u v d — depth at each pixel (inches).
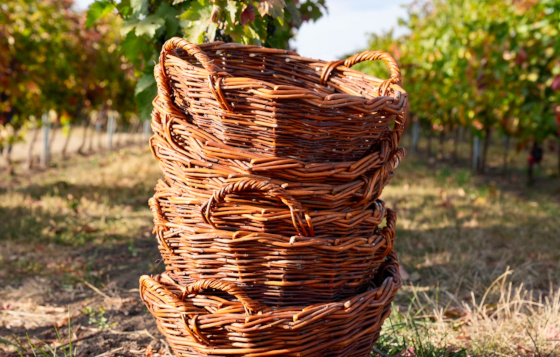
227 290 54.2
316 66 67.1
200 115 56.7
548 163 395.5
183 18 81.7
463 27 335.9
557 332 88.9
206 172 54.9
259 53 63.3
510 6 297.4
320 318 53.9
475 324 92.2
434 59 376.2
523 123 279.4
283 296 56.5
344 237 56.8
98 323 97.7
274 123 52.3
